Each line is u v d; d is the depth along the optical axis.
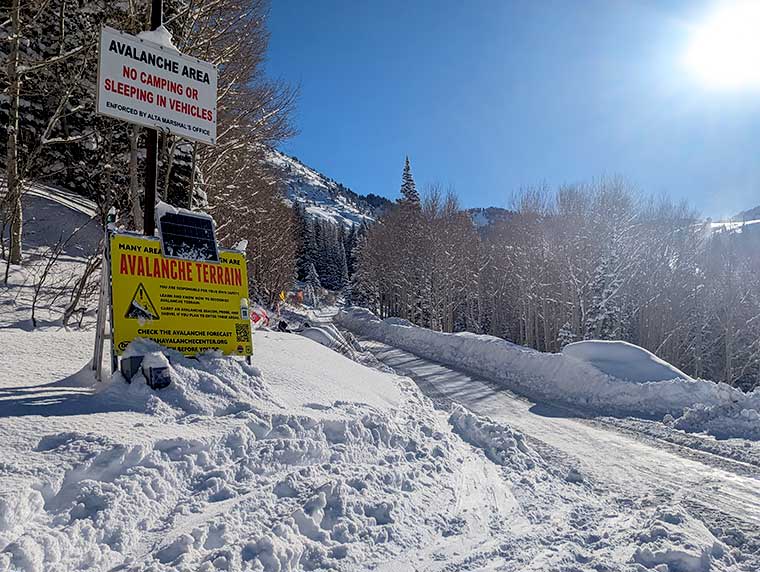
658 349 34.94
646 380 11.16
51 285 9.25
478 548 3.69
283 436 4.31
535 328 39.47
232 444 3.88
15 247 9.67
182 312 5.03
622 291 31.73
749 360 36.53
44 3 12.21
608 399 10.70
